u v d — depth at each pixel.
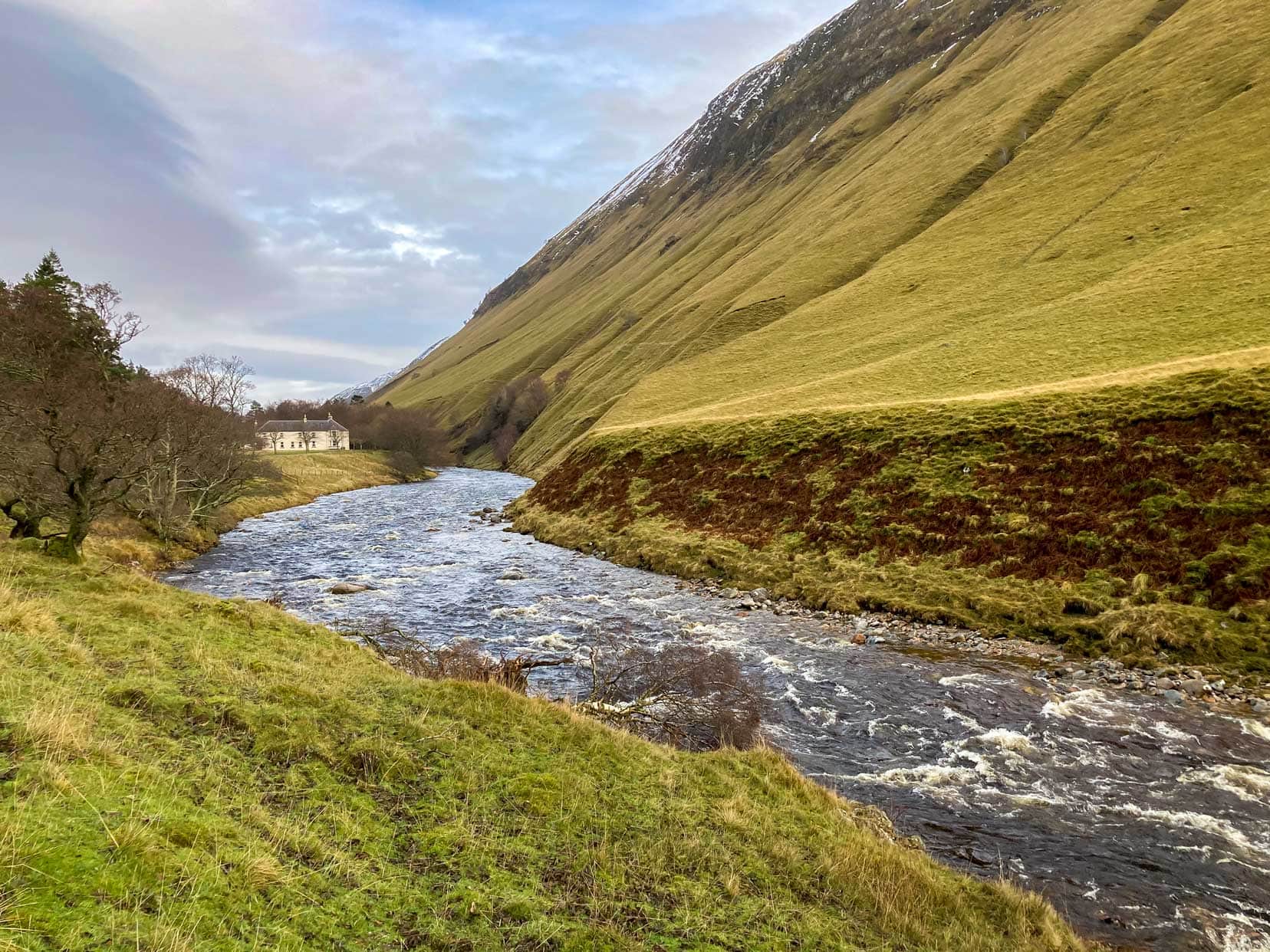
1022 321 67.94
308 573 39.81
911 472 40.00
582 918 7.74
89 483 23.12
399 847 8.39
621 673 20.47
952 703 20.77
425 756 11.03
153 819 6.63
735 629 29.00
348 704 12.21
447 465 174.12
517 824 9.59
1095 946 10.16
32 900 4.98
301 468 103.69
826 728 18.89
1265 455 29.14
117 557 38.38
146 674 11.17
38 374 39.50
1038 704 20.72
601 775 11.88
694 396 88.88
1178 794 15.16
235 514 64.12
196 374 69.06
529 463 131.38
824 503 41.47
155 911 5.44
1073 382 43.81
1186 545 27.69
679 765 13.39
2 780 6.39
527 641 26.45
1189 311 53.28
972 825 13.85
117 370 58.56
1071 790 15.36
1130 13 150.12
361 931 6.49
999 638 27.14
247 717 10.38
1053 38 173.25
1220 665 22.59
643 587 36.97
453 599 33.47
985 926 9.88
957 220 113.12
